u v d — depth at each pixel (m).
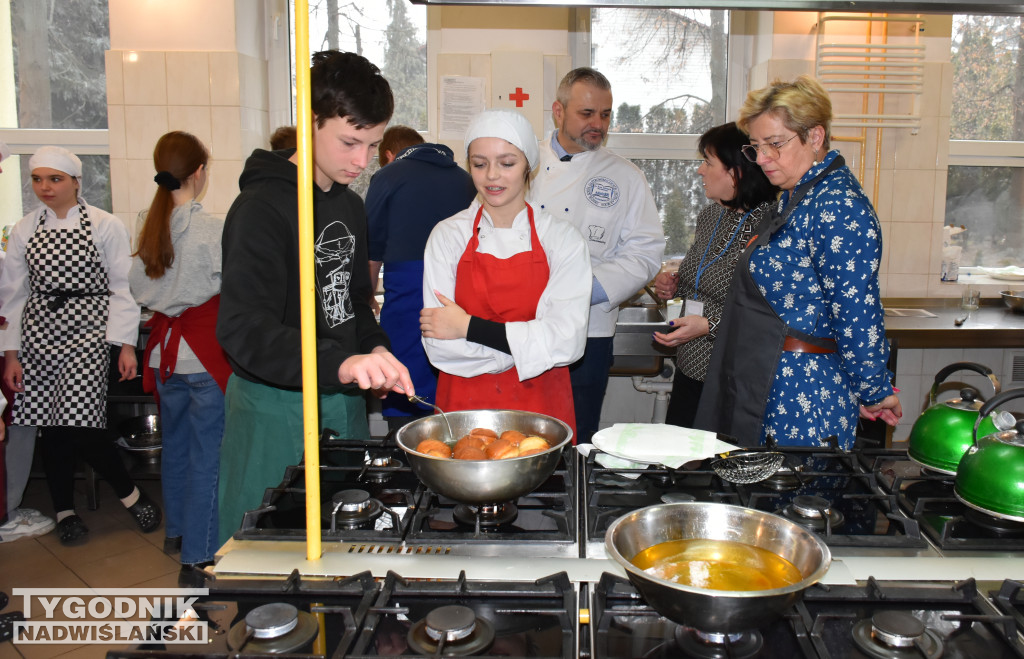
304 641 0.84
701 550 0.93
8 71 3.39
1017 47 3.32
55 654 2.03
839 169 1.63
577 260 1.68
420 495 1.21
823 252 1.58
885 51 3.09
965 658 0.81
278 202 1.40
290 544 1.09
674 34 3.29
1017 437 1.14
